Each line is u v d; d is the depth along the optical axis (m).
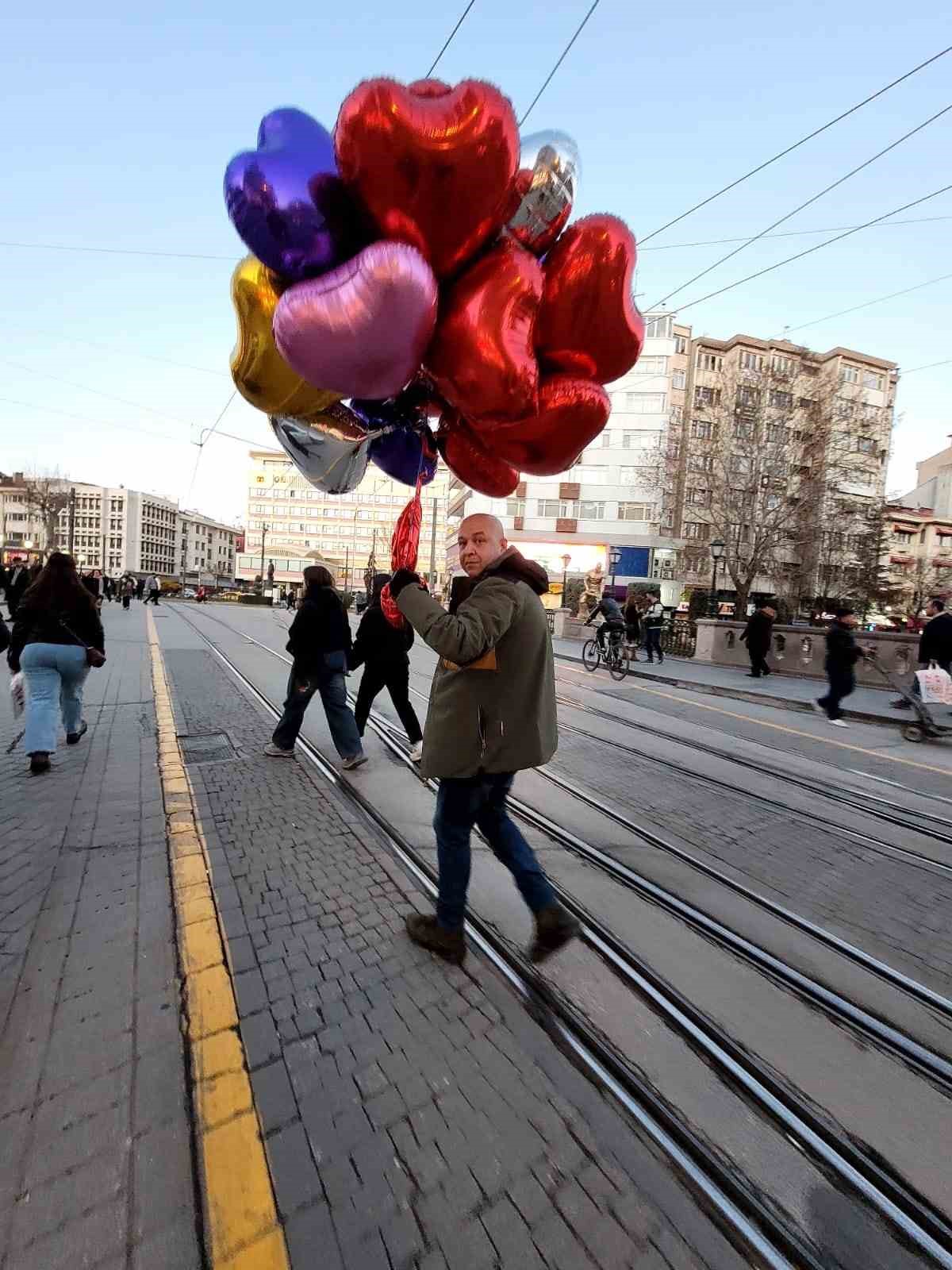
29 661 4.41
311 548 88.75
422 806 4.03
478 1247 1.36
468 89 1.68
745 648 14.78
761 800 4.61
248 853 3.25
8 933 2.45
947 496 56.59
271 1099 1.72
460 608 2.12
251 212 1.76
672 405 43.06
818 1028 2.19
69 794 3.97
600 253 2.09
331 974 2.30
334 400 2.27
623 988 2.34
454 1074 1.86
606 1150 1.64
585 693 9.55
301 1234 1.36
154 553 111.56
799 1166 1.65
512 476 2.83
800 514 24.94
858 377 45.19
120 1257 1.30
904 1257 1.43
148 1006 2.07
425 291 1.73
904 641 11.30
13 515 91.19
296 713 4.85
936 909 3.08
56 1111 1.64
